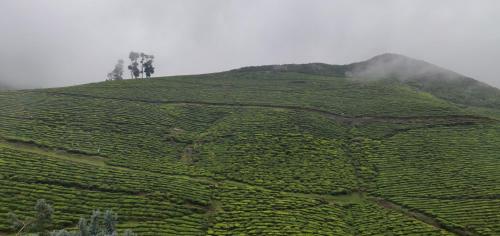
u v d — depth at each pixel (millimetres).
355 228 72750
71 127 106438
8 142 93000
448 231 72562
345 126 126125
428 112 135750
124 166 90812
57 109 117188
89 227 38094
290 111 132875
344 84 177750
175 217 70750
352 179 93125
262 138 110750
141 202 73438
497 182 89625
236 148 105375
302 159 100938
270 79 184000
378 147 109562
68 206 67688
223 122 122875
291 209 77562
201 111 131375
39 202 38594
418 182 91188
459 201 82812
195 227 67750
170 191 79438
